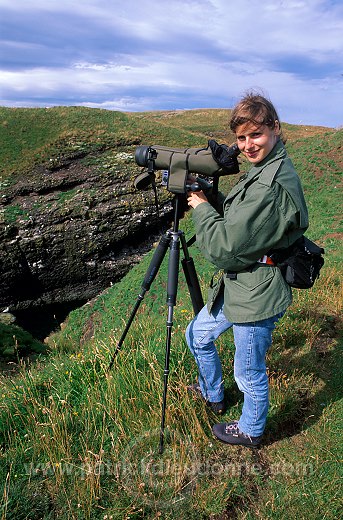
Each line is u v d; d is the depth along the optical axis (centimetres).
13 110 3559
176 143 3341
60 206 2606
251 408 279
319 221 1630
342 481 267
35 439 302
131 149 3159
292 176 235
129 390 349
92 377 380
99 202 2652
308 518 245
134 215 2647
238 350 266
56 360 468
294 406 337
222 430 301
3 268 2492
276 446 305
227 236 235
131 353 406
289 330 456
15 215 2552
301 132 4081
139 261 2719
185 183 275
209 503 255
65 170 2867
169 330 296
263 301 246
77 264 2644
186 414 319
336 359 402
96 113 3681
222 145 266
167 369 293
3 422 320
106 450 296
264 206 227
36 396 359
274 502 258
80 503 249
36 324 2712
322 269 782
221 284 273
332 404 341
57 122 3431
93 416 315
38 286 2666
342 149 2527
